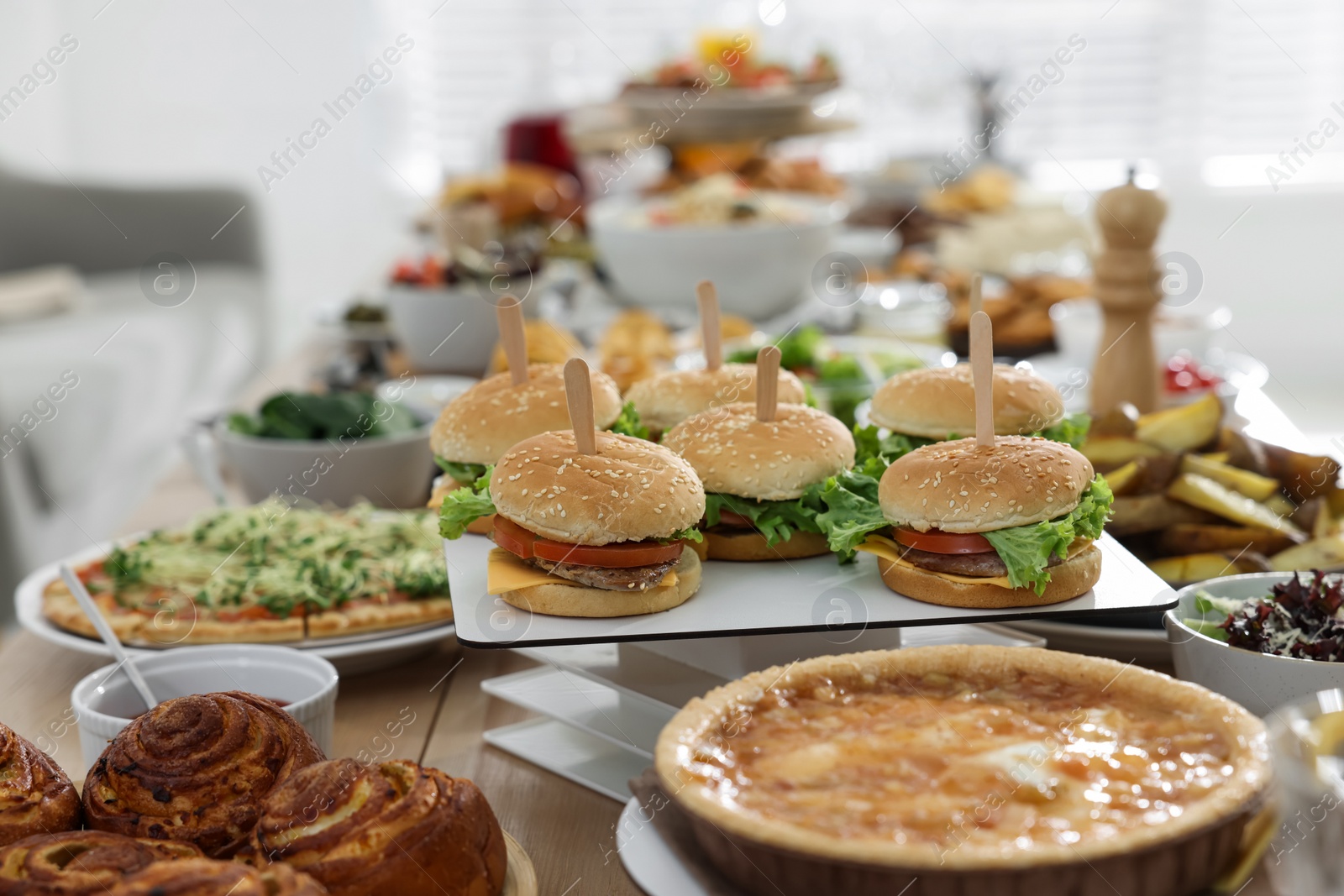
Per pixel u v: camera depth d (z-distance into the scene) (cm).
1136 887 71
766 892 73
